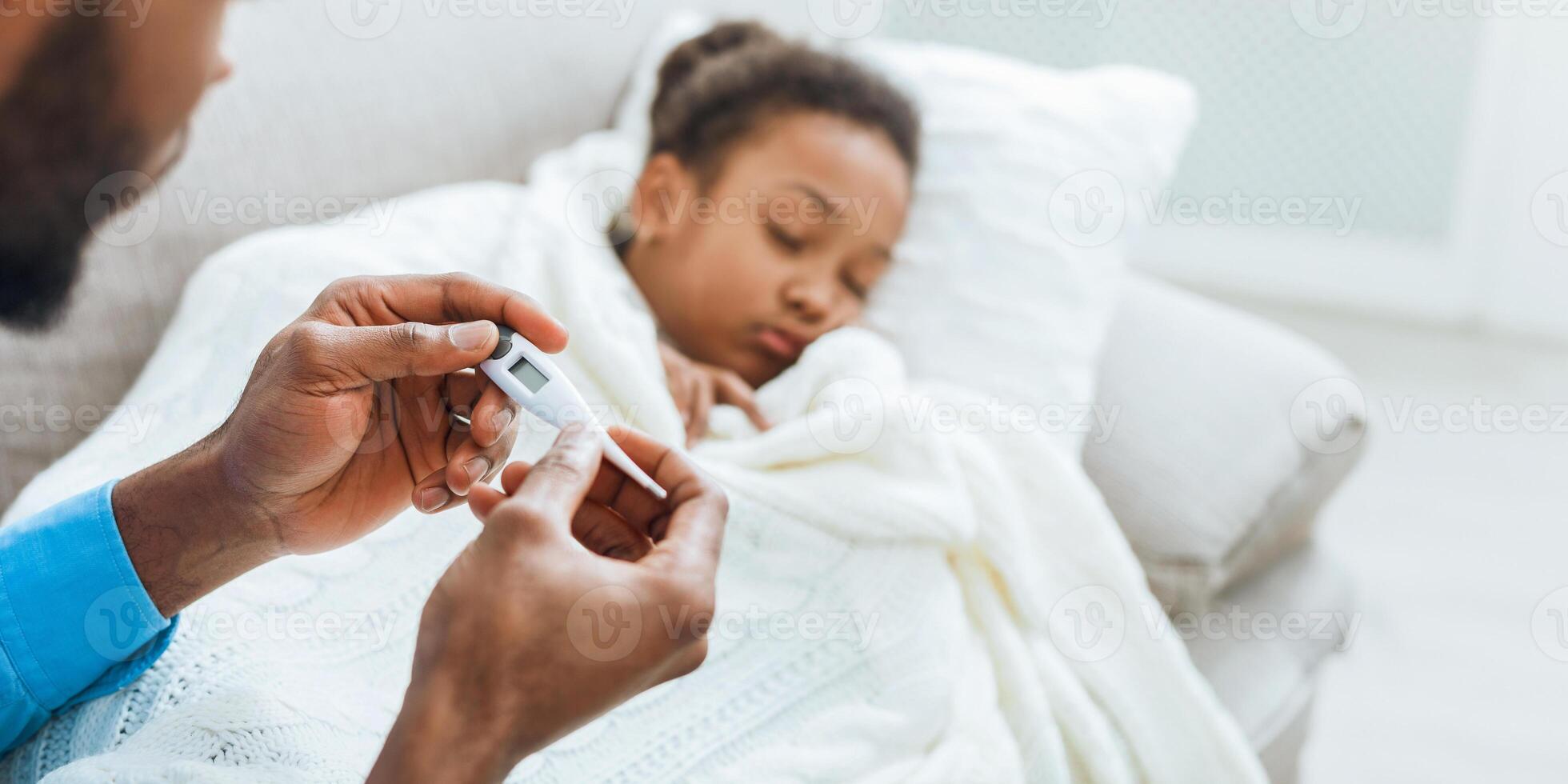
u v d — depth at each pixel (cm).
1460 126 190
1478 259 196
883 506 74
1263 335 103
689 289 96
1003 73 109
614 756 64
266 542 58
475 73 107
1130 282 114
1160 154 107
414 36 103
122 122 84
